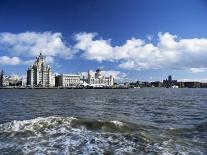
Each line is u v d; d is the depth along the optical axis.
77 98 112.50
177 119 37.78
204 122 31.88
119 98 112.00
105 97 122.81
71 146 19.75
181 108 58.22
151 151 18.41
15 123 25.69
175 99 102.00
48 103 77.06
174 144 20.28
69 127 25.09
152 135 23.47
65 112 48.84
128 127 26.20
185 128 27.41
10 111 49.81
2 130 23.81
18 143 20.45
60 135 22.73
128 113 47.00
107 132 23.98
